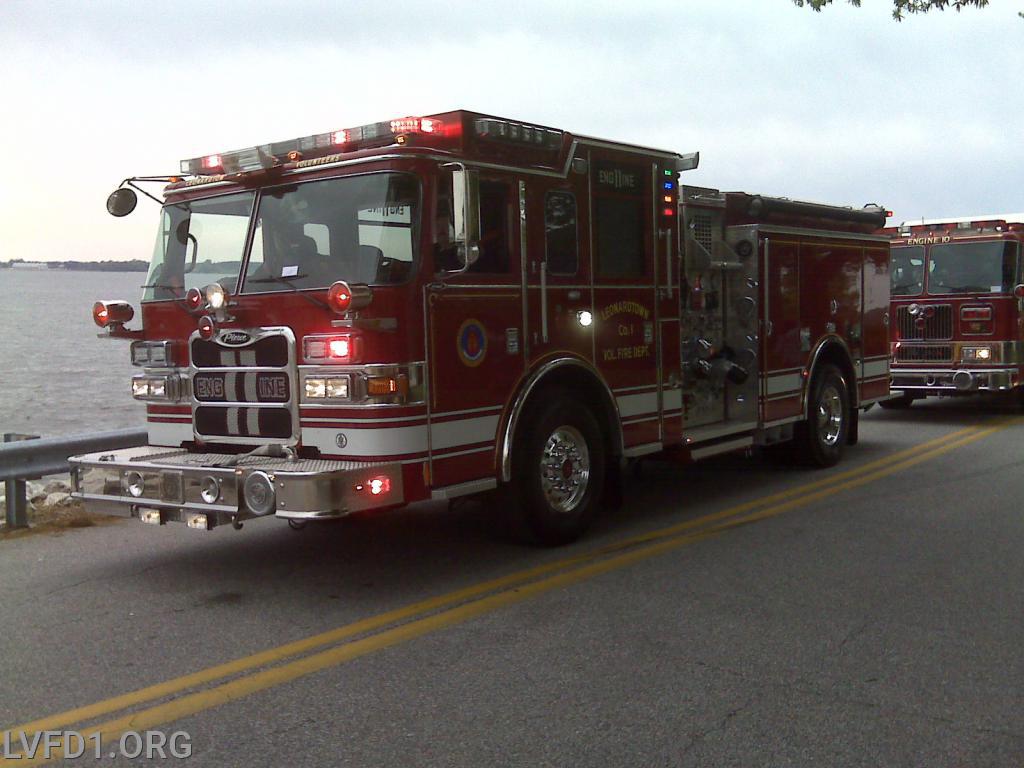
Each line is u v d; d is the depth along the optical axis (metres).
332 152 5.92
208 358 6.13
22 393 28.23
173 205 6.52
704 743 3.71
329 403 5.54
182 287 6.36
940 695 4.15
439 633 5.00
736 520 7.59
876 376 11.02
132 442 7.97
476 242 5.61
